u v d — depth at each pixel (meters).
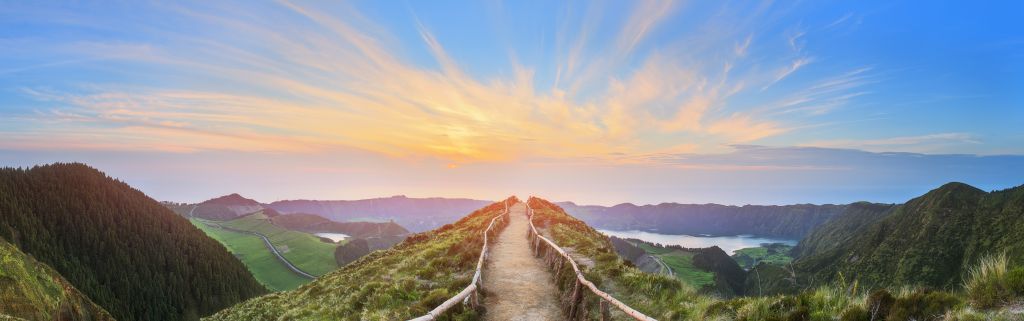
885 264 107.62
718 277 128.25
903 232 117.94
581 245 30.02
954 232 105.19
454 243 34.31
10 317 18.64
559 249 23.16
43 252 161.62
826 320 8.50
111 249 178.38
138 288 162.00
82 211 194.62
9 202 175.38
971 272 7.48
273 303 30.41
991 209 105.19
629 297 15.42
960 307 6.93
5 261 55.03
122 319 148.12
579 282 15.84
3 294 52.06
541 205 86.31
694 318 11.20
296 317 21.86
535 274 23.84
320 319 19.02
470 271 23.92
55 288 58.91
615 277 18.75
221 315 34.34
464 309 15.65
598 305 15.02
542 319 16.22
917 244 107.12
